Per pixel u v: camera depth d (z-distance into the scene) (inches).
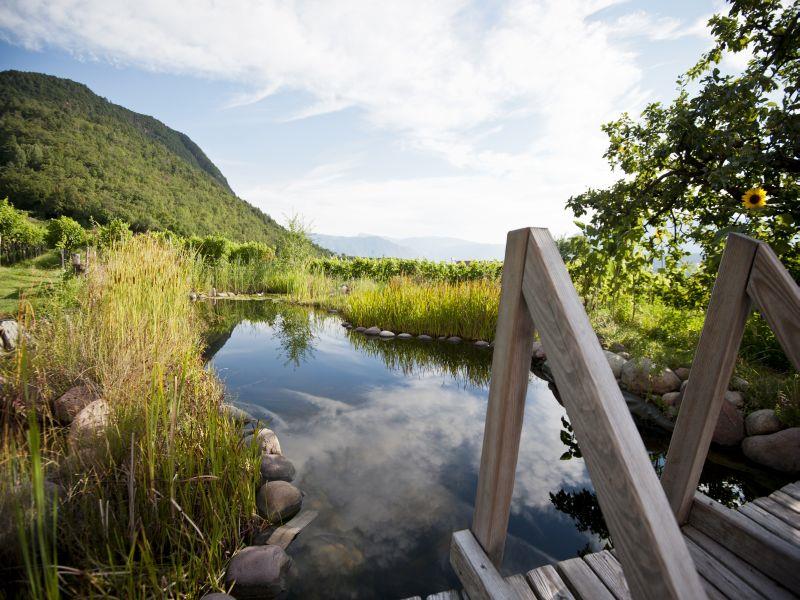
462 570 48.0
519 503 92.0
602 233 130.6
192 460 76.4
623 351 178.7
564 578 56.1
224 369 185.6
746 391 130.0
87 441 76.2
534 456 114.7
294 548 74.7
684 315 176.4
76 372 111.7
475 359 220.1
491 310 254.2
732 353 53.7
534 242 33.6
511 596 40.1
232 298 402.9
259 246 562.3
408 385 173.5
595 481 26.0
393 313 284.7
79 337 120.6
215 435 85.1
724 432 118.5
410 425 131.3
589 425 26.5
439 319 269.4
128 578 53.6
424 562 71.6
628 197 130.0
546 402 158.7
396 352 230.7
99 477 69.9
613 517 24.7
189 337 149.4
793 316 44.2
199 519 71.3
